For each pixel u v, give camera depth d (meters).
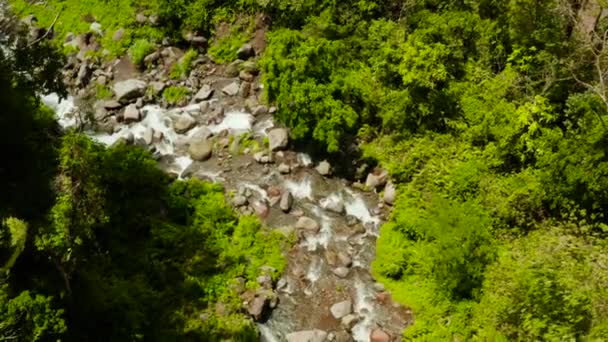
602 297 12.68
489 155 16.94
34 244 11.45
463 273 14.26
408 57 18.00
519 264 14.14
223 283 14.51
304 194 17.31
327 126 16.95
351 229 16.45
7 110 14.33
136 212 15.97
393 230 16.12
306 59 17.34
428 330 13.70
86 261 13.71
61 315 10.74
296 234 16.03
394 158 17.59
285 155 18.16
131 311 12.80
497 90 17.91
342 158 18.02
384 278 15.14
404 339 13.67
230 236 15.84
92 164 14.96
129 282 14.02
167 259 14.93
